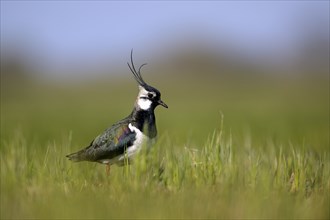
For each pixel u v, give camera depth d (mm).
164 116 43406
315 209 11320
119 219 10797
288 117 41375
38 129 32594
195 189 11984
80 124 37719
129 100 68562
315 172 13398
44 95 80125
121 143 14031
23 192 11875
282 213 11125
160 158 14180
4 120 39656
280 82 93250
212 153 13180
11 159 13758
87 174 13828
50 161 14242
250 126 33844
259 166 13125
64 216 10859
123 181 12516
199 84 95812
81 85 97125
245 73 106375
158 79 103438
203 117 42031
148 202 11312
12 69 104375
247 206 11172
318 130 30984
